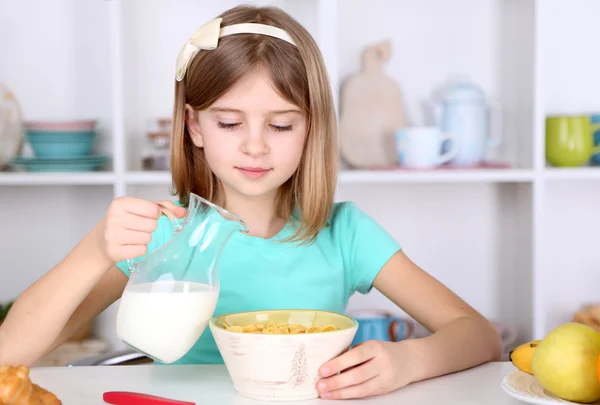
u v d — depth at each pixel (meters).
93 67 2.55
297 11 2.49
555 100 2.61
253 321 1.35
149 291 1.26
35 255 2.59
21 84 2.55
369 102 2.48
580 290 2.65
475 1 2.57
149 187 2.55
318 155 1.63
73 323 1.56
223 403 1.19
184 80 1.61
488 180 2.34
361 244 1.73
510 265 2.61
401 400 1.22
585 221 2.65
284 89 1.51
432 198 2.62
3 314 2.36
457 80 2.58
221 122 1.52
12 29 2.54
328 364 1.21
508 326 2.49
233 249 1.67
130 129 2.42
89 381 1.30
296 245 1.69
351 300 2.59
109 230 1.31
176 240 1.30
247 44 1.51
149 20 2.54
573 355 1.10
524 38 2.43
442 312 1.64
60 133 2.33
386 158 2.48
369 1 2.55
